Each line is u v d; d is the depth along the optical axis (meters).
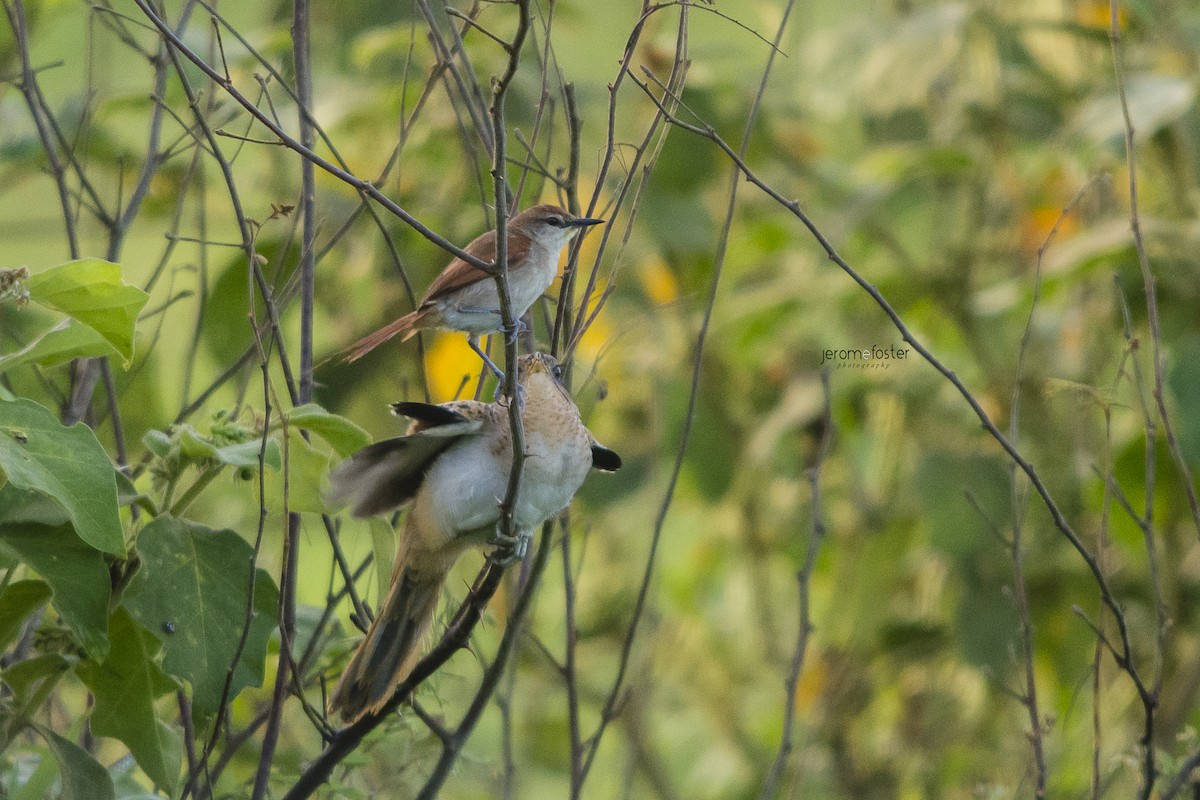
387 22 13.21
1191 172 12.78
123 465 7.58
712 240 12.47
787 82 14.53
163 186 11.15
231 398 10.98
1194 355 10.84
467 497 7.12
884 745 13.49
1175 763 7.59
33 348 6.59
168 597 6.48
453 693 10.91
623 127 12.62
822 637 13.75
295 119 10.94
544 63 7.53
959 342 14.04
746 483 14.13
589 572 14.23
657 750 14.52
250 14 13.17
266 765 6.36
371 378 12.09
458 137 11.85
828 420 8.61
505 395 7.40
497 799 11.92
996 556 12.37
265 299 6.94
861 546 13.51
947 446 13.17
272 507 6.93
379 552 7.30
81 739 7.73
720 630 14.70
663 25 12.51
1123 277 11.88
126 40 8.19
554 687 13.75
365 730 6.59
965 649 12.27
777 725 13.91
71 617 6.25
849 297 13.38
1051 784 10.93
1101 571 7.44
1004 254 13.64
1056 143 13.10
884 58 14.11
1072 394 11.19
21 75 8.36
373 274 12.12
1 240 11.24
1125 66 13.58
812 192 14.41
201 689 6.44
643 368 13.27
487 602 6.61
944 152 13.42
